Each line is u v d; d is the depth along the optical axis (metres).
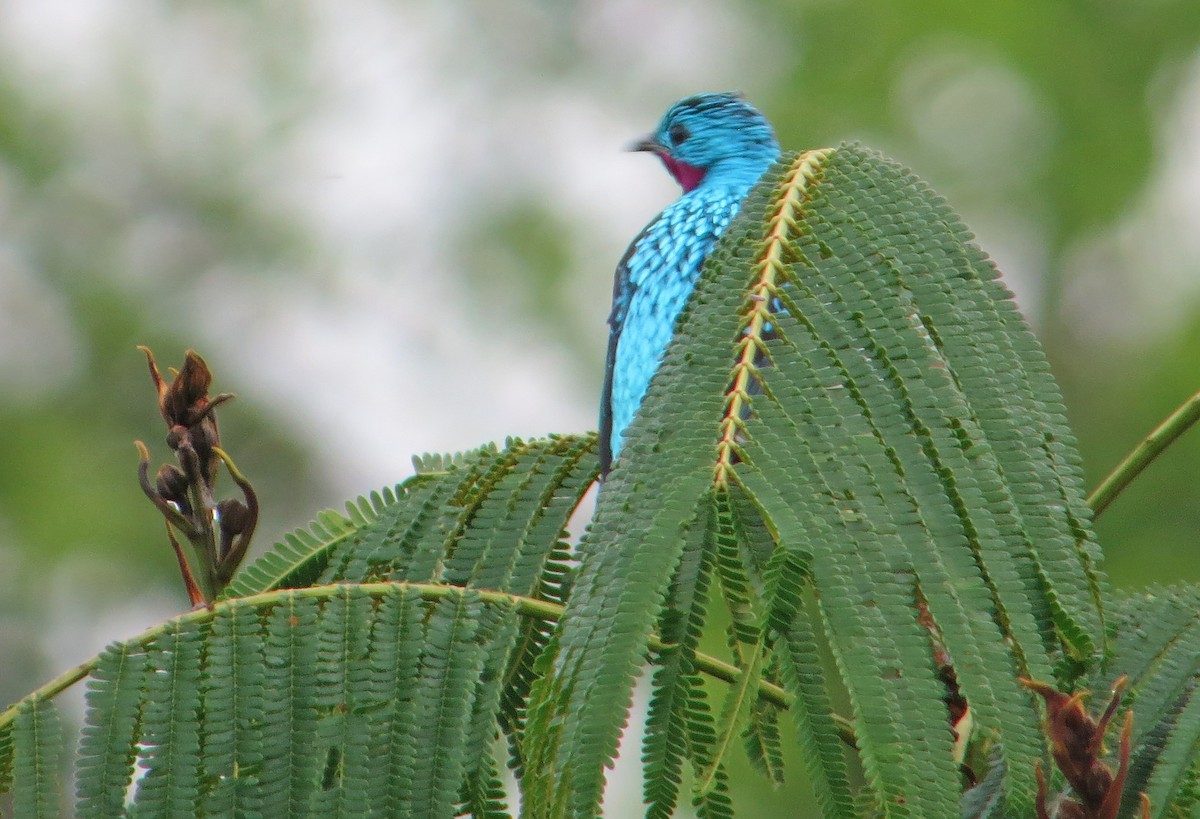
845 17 23.20
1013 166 22.39
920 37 22.64
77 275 24.66
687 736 4.59
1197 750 5.18
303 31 26.28
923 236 5.43
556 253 24.50
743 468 4.63
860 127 22.52
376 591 5.68
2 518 22.34
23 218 24.92
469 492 7.11
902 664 4.28
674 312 10.48
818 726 4.45
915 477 4.70
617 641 4.31
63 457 22.95
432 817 5.26
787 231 5.50
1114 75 22.59
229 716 5.40
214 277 25.06
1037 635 4.63
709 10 24.77
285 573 7.38
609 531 4.61
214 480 6.10
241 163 25.80
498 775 5.57
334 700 5.45
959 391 5.02
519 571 6.84
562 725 4.31
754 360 5.00
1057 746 4.79
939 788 4.12
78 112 25.72
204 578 6.01
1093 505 6.64
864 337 5.07
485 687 5.61
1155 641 5.70
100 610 21.73
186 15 26.17
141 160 25.59
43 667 21.20
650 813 4.65
